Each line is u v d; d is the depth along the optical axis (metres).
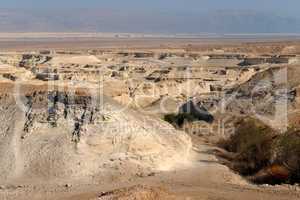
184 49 181.00
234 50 172.38
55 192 33.19
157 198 28.23
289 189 33.00
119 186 33.94
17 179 36.28
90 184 35.00
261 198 30.64
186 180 35.50
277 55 131.38
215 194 31.38
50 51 158.12
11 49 179.12
